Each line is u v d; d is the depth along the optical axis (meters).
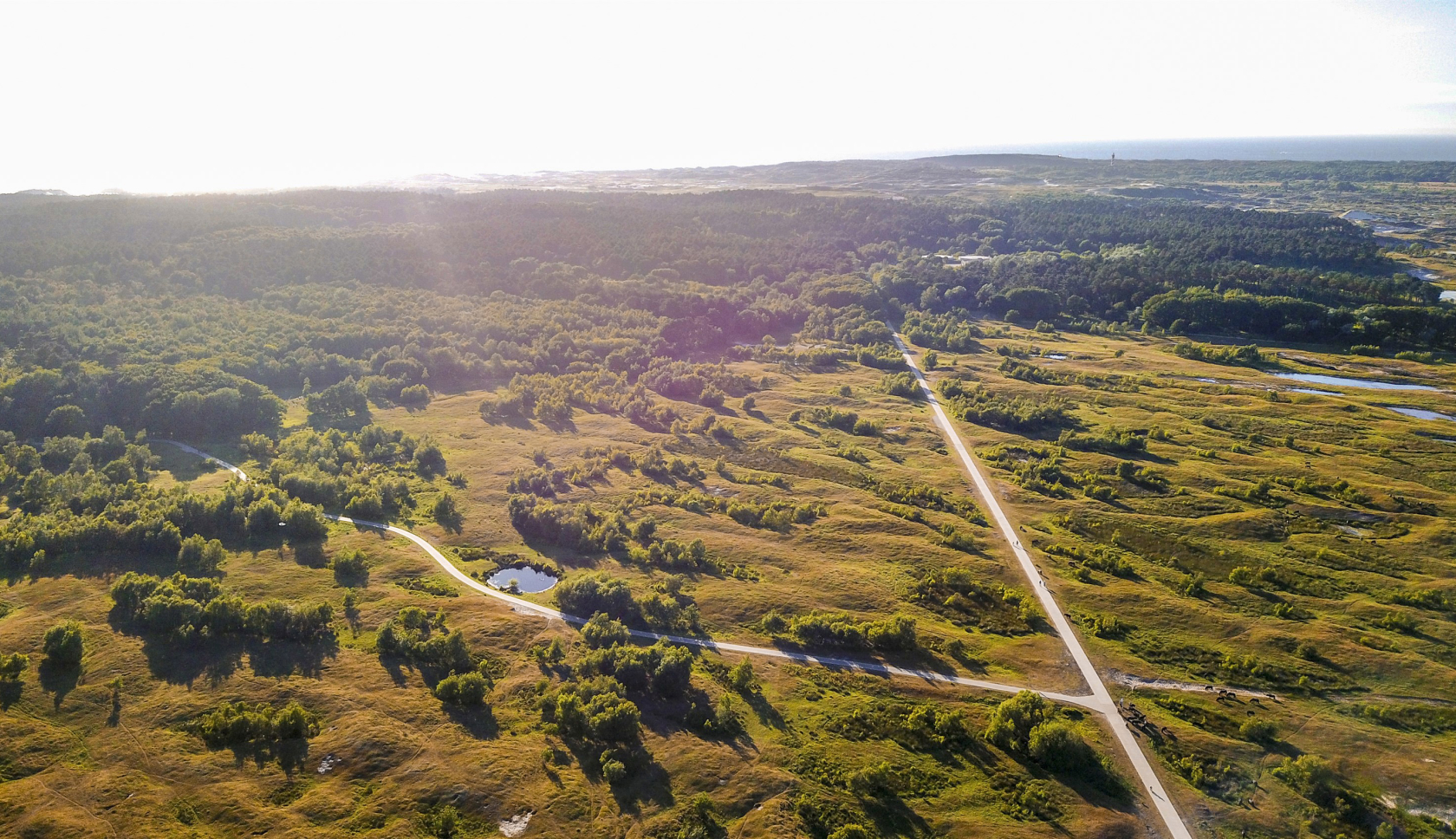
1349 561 111.56
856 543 119.38
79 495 119.12
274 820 64.06
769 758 74.25
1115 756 75.38
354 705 78.31
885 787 70.81
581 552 117.38
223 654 84.88
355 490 129.62
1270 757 75.25
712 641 94.75
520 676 85.31
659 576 109.56
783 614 100.25
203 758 70.25
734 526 126.19
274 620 88.88
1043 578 109.12
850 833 64.31
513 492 136.62
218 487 131.12
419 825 64.50
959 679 87.56
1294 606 101.25
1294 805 69.19
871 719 80.25
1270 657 90.75
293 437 152.62
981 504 133.75
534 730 77.25
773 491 140.12
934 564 112.81
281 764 70.31
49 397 155.88
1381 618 97.69
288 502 121.38
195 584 94.50
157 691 78.56
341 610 96.69
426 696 81.00
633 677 83.69
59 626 81.81
